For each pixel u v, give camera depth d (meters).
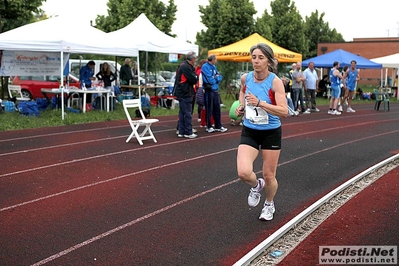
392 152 9.86
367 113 19.12
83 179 7.09
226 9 30.17
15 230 4.93
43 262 4.17
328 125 14.41
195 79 10.88
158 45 16.78
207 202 6.02
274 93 4.70
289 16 35.50
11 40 12.98
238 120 14.17
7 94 18.50
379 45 44.44
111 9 29.62
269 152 4.90
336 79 17.94
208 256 4.35
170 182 6.98
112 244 4.60
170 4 29.58
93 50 14.12
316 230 4.98
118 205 5.84
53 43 13.42
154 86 18.19
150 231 4.97
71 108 15.48
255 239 4.77
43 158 8.57
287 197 6.28
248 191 6.54
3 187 6.58
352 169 8.07
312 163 8.52
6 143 10.05
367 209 5.66
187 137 11.12
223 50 20.50
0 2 18.75
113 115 15.05
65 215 5.43
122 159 8.57
